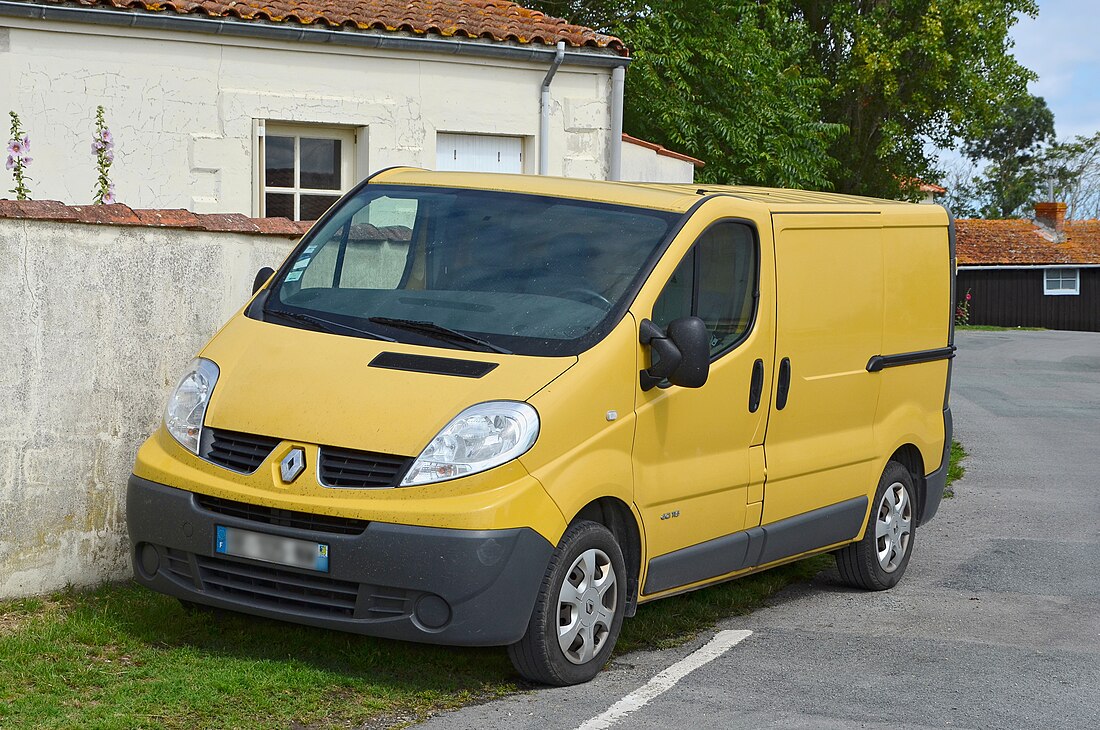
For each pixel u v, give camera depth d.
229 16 12.42
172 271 6.77
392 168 6.97
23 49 11.61
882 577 7.75
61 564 6.33
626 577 5.88
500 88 14.45
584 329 5.70
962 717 5.38
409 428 5.20
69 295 6.27
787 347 6.76
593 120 15.20
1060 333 44.88
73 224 6.27
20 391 6.10
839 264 7.23
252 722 4.86
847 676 5.93
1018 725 5.31
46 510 6.25
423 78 13.87
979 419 17.41
